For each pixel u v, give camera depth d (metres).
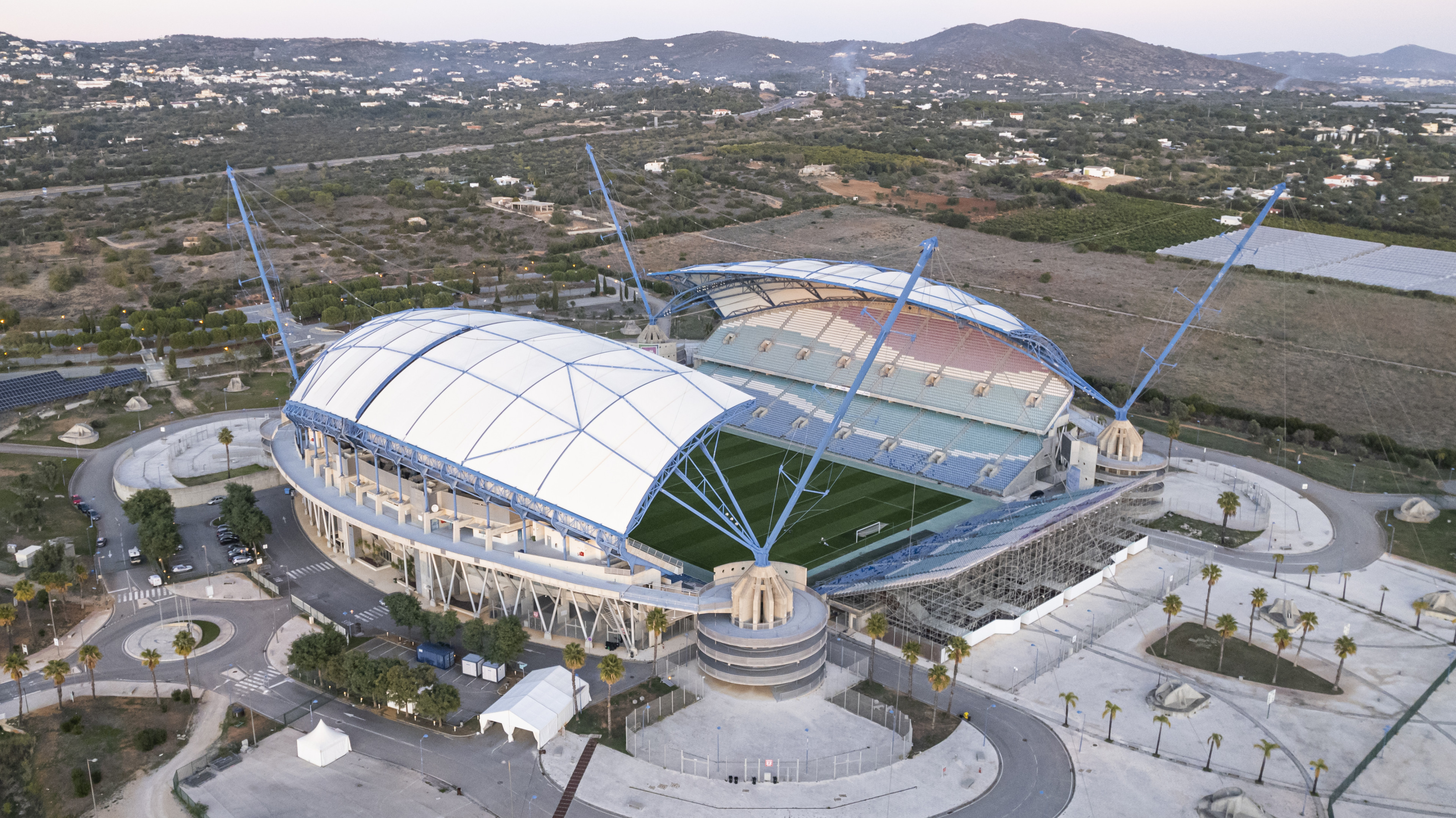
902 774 95.44
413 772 95.31
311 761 96.31
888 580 120.69
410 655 115.88
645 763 96.81
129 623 123.12
